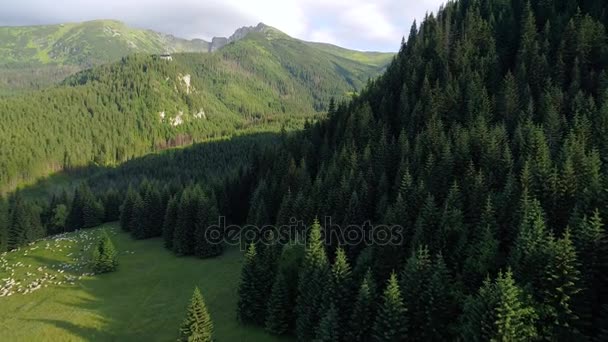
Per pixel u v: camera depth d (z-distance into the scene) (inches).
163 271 3548.2
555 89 3459.6
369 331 1987.0
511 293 1560.0
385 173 3181.6
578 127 2933.1
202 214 3818.9
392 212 2484.0
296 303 2427.4
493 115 3590.1
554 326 1631.4
